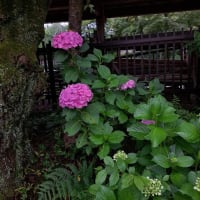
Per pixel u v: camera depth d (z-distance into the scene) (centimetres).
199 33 369
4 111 198
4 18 206
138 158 180
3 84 192
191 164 155
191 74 445
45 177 224
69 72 236
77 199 201
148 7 715
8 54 201
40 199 201
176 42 436
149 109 176
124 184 149
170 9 719
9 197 211
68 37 227
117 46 454
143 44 449
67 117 202
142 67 461
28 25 223
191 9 706
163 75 473
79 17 287
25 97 219
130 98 241
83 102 196
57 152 258
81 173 219
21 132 229
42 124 324
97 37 490
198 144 171
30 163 244
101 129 201
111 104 230
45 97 442
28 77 215
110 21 1094
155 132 163
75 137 257
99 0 638
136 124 193
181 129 166
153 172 167
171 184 163
